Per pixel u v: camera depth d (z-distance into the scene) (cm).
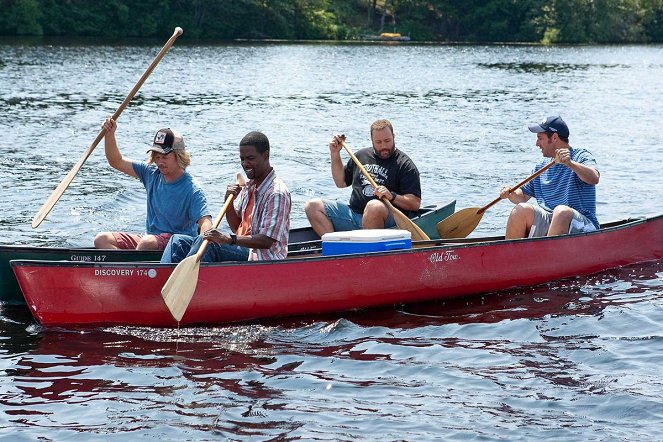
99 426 502
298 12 6994
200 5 6381
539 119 2239
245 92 2884
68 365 592
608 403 534
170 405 530
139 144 1678
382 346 638
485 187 1323
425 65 4503
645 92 3075
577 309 725
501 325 686
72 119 2022
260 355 616
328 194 1275
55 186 1242
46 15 5628
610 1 7800
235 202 717
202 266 669
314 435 491
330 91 3005
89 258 715
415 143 1788
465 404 534
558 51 6281
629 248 855
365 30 7406
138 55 4406
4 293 716
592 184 817
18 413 518
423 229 891
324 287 711
